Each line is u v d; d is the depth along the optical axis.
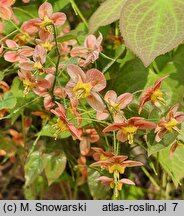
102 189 0.33
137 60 0.31
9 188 0.44
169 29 0.28
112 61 0.30
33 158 0.33
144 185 0.40
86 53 0.28
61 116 0.27
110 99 0.27
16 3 0.35
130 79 0.31
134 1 0.29
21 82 0.31
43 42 0.29
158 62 0.32
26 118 0.34
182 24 0.28
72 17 0.37
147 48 0.27
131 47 0.27
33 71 0.28
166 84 0.30
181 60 0.31
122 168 0.27
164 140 0.27
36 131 0.37
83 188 0.38
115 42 0.33
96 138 0.32
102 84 0.26
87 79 0.26
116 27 0.34
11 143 0.35
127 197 0.36
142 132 0.28
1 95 0.31
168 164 0.30
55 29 0.29
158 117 0.28
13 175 0.40
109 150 0.29
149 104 0.28
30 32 0.29
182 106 0.29
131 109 0.29
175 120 0.27
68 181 0.37
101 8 0.31
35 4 0.34
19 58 0.28
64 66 0.28
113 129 0.27
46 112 0.31
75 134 0.27
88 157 0.36
